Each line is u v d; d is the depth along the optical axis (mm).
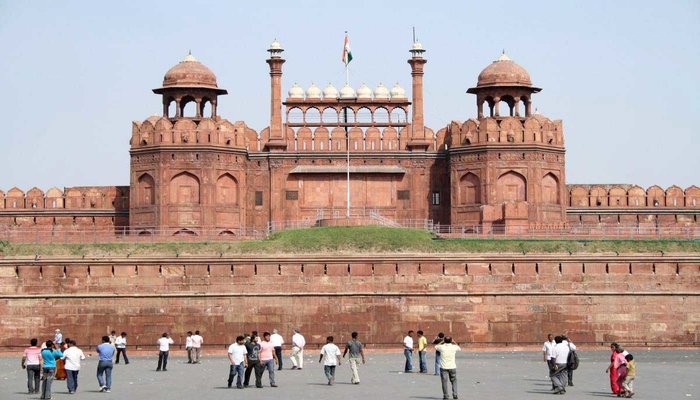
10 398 30531
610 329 50406
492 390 31984
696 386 33188
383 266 50406
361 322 50125
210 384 34094
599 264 50656
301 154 60625
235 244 51625
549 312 50281
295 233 53531
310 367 40875
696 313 50656
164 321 50094
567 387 32906
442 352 29547
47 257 50406
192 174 57875
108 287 50219
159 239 53688
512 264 50469
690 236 54031
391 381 34688
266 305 50156
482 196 58625
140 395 30953
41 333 50000
